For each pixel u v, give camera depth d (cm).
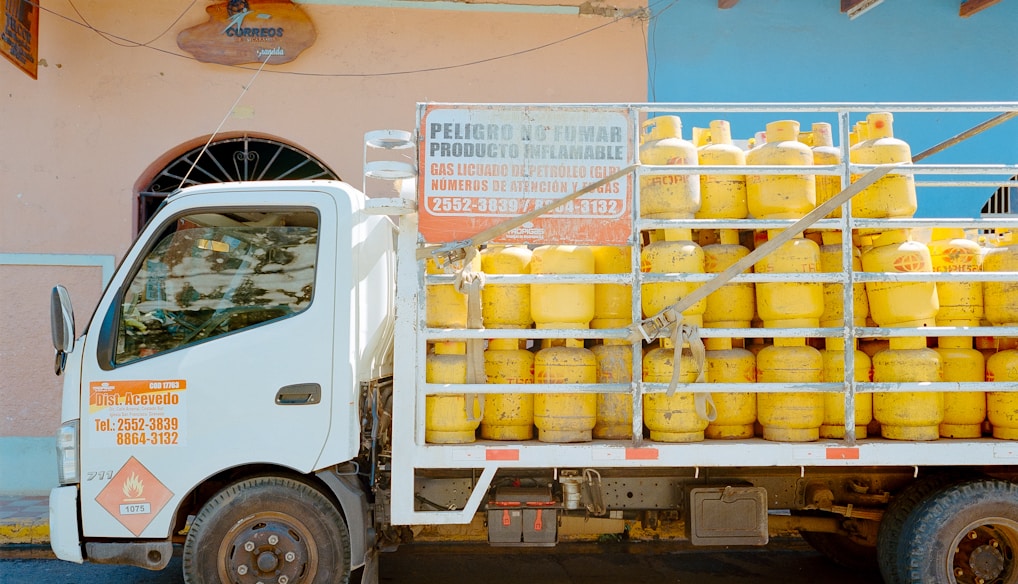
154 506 387
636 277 387
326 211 402
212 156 724
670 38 747
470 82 732
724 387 384
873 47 762
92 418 389
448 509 404
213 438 388
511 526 405
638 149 394
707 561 570
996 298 412
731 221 392
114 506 387
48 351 693
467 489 405
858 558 533
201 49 708
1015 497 402
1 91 693
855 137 445
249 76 716
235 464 387
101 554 389
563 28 738
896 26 763
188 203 405
